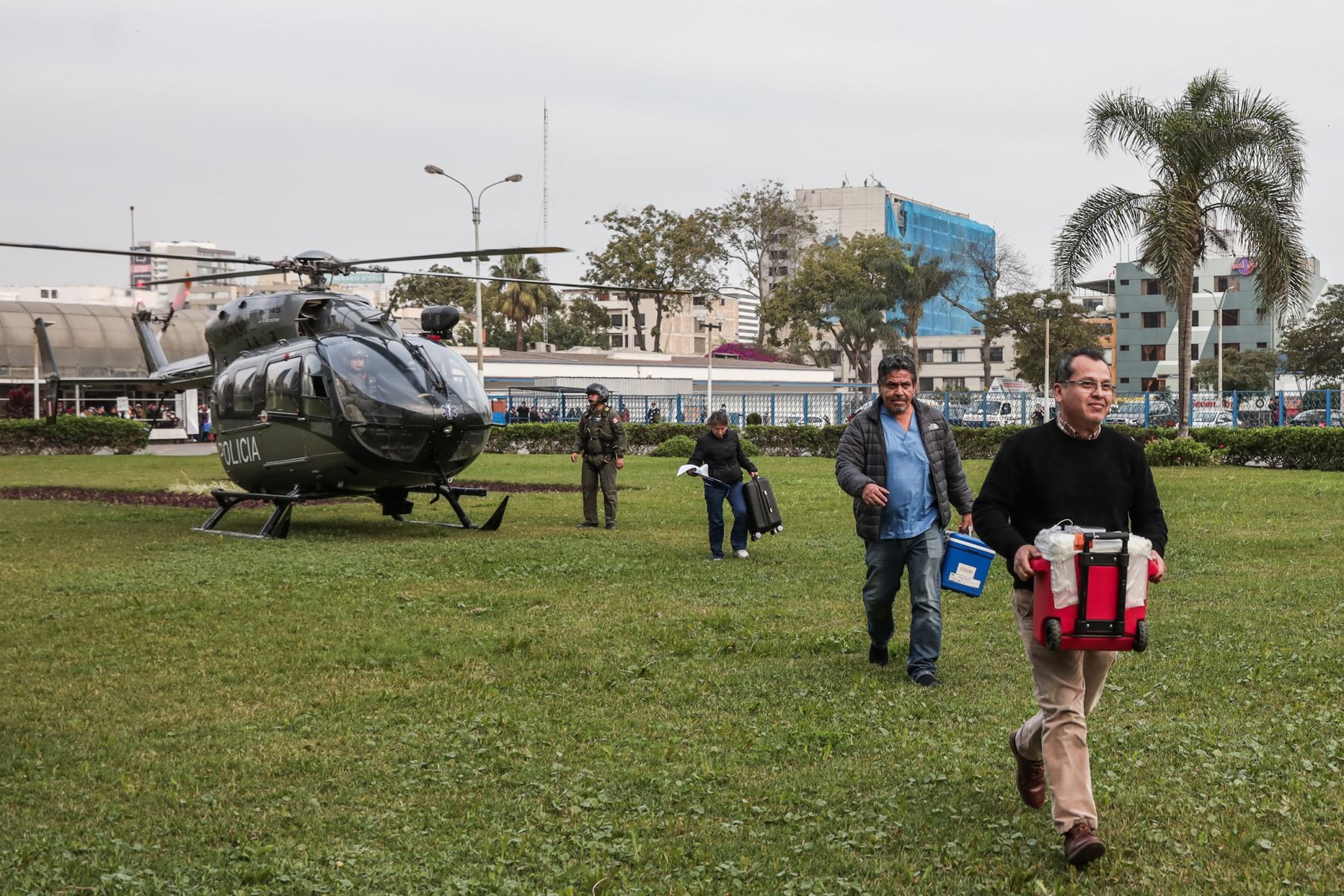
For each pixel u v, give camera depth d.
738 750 6.33
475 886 4.61
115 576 12.35
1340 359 76.31
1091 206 30.80
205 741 6.59
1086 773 4.79
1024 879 4.62
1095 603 4.54
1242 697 7.18
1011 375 117.38
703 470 13.66
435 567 13.02
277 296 17.80
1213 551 13.53
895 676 7.93
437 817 5.41
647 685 7.78
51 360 31.36
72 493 25.03
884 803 5.48
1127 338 99.75
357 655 8.63
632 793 5.69
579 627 9.64
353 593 11.34
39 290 112.06
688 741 6.52
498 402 54.09
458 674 8.12
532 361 67.44
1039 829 5.17
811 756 6.20
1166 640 8.78
